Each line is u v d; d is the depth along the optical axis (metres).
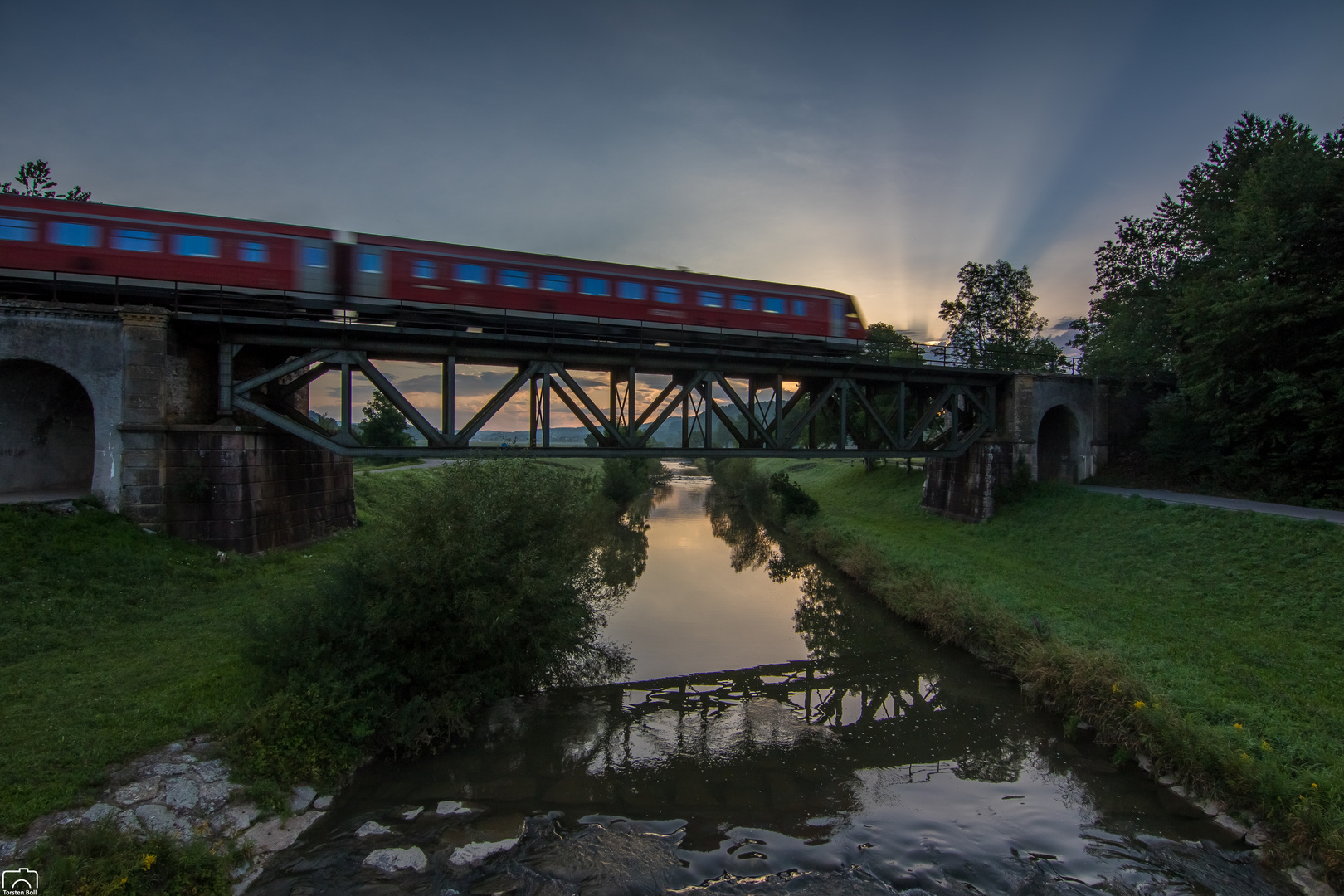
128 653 11.95
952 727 13.30
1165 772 10.83
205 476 17.47
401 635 12.29
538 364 20.44
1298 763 9.70
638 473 59.75
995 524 28.44
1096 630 15.57
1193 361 24.86
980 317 46.03
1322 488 21.77
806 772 11.56
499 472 14.88
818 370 24.92
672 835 9.48
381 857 8.50
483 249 19.80
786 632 20.00
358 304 18.30
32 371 18.14
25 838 7.27
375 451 18.72
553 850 8.93
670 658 17.69
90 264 16.33
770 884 8.37
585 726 13.26
